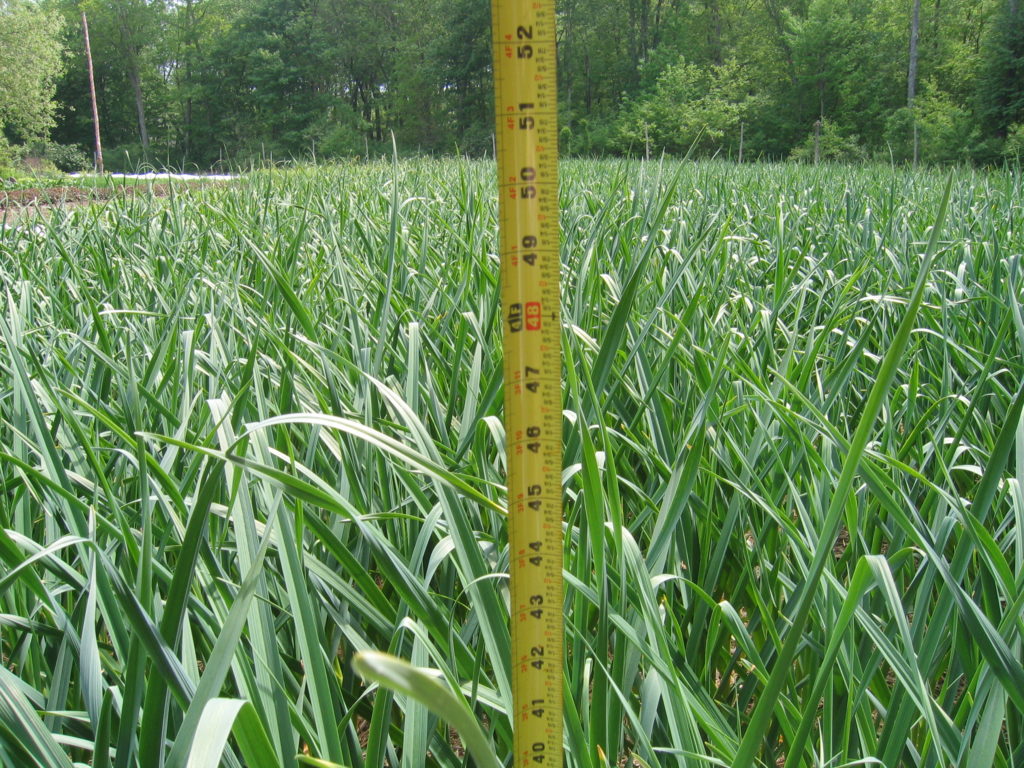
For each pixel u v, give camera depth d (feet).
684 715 4.69
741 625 5.61
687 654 6.31
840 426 10.03
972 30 163.43
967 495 9.87
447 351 10.42
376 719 4.58
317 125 189.88
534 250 3.13
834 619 5.76
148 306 12.88
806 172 46.50
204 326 11.38
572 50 206.49
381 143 191.62
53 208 20.65
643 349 9.29
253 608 4.91
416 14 218.38
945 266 16.46
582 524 5.80
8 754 3.96
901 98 157.38
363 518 5.23
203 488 3.87
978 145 112.06
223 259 15.38
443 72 196.95
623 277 11.71
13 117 167.53
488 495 6.99
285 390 8.06
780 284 12.04
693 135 120.26
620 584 5.49
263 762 3.73
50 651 6.07
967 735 4.80
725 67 146.72
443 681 4.60
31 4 176.55
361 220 19.19
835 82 155.33
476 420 7.62
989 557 5.34
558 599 3.28
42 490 6.77
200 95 213.46
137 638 4.03
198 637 5.68
